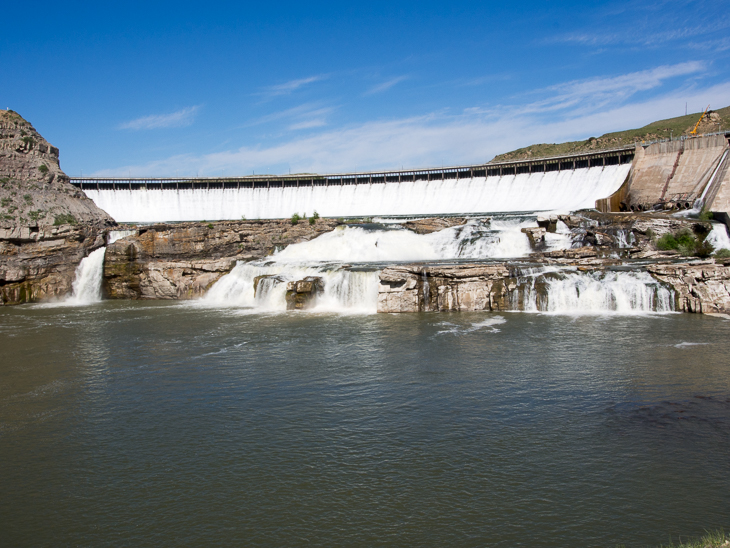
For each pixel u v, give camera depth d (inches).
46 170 4286.4
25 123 4439.0
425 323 2354.8
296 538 912.3
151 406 1482.5
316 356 1898.4
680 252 3043.8
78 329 2464.3
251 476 1108.5
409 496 1022.4
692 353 1798.7
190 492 1058.1
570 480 1061.1
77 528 959.6
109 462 1180.5
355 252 3700.8
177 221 5654.5
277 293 2920.8
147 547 903.1
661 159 4539.9
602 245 3267.7
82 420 1400.1
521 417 1348.4
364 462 1151.0
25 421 1401.3
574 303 2522.1
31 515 999.6
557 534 901.2
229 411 1433.3
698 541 861.2
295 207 5959.6
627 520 932.6
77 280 3563.0
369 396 1510.8
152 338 2239.2
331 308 2787.9
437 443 1224.2
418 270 2637.8
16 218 3651.6
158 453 1214.9
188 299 3358.8
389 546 885.2
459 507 984.3
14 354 2030.0
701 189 4060.0
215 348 2046.0
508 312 2541.8
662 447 1178.0
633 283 2487.7
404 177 5954.7
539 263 2859.3
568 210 4505.4
